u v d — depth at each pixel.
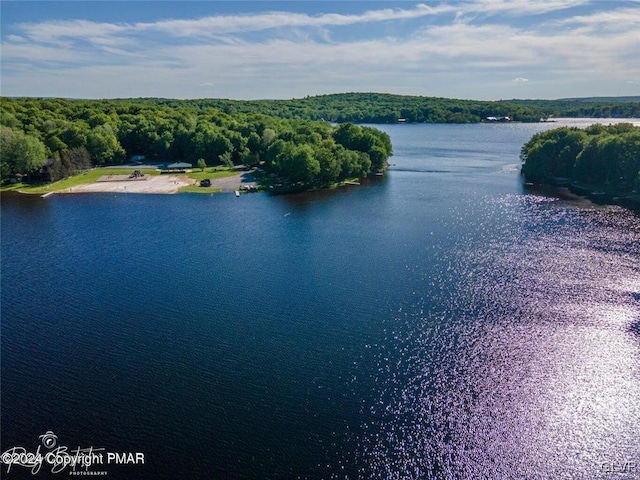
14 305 85.88
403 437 51.78
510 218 131.75
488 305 79.88
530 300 81.00
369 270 97.38
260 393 59.62
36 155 196.25
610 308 77.12
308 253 108.75
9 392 61.22
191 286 92.12
